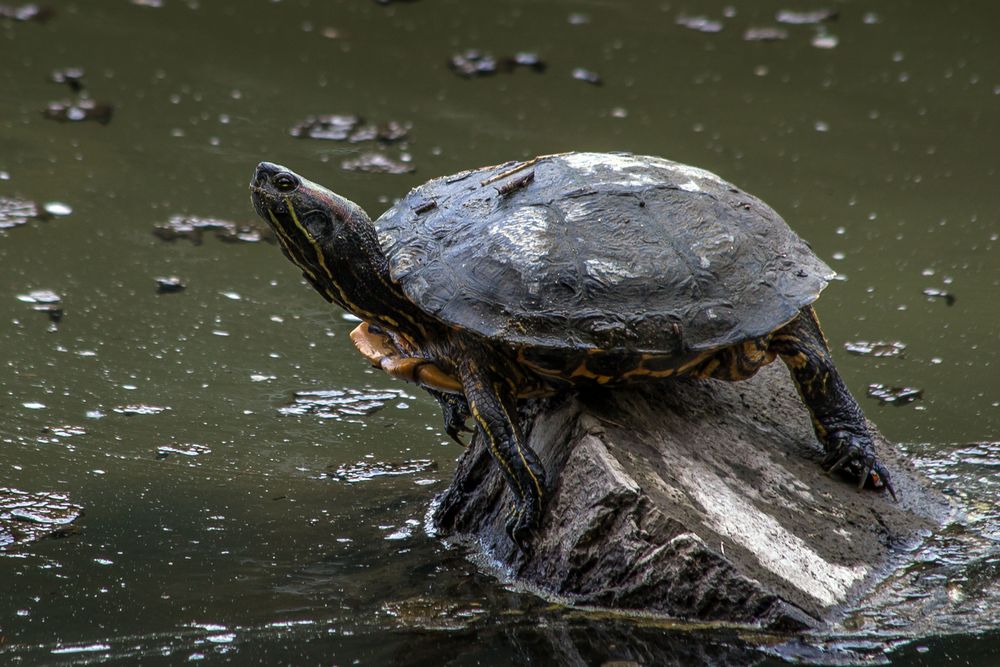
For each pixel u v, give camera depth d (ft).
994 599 29.19
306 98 68.28
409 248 31.86
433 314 30.04
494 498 33.45
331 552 32.96
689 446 31.27
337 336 48.06
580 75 72.69
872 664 26.43
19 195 55.93
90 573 31.30
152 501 35.73
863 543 30.81
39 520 34.09
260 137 63.41
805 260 32.09
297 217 31.91
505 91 70.28
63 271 50.55
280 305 49.90
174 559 32.24
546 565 29.96
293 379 44.55
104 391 42.55
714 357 30.83
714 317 29.86
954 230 56.75
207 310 48.88
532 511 29.89
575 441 30.40
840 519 31.24
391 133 64.08
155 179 58.75
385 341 33.55
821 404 32.45
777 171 61.93
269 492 36.73
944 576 30.17
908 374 45.03
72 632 28.22
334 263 32.24
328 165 60.03
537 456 30.40
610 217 30.94
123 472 37.42
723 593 27.81
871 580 29.66
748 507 30.09
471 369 30.35
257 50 74.08
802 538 30.01
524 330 29.25
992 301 50.57
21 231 53.16
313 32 77.00
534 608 29.09
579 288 29.60
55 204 55.62
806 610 27.89
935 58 76.79
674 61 75.36
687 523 28.45
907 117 69.00
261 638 27.99
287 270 52.75
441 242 31.55
